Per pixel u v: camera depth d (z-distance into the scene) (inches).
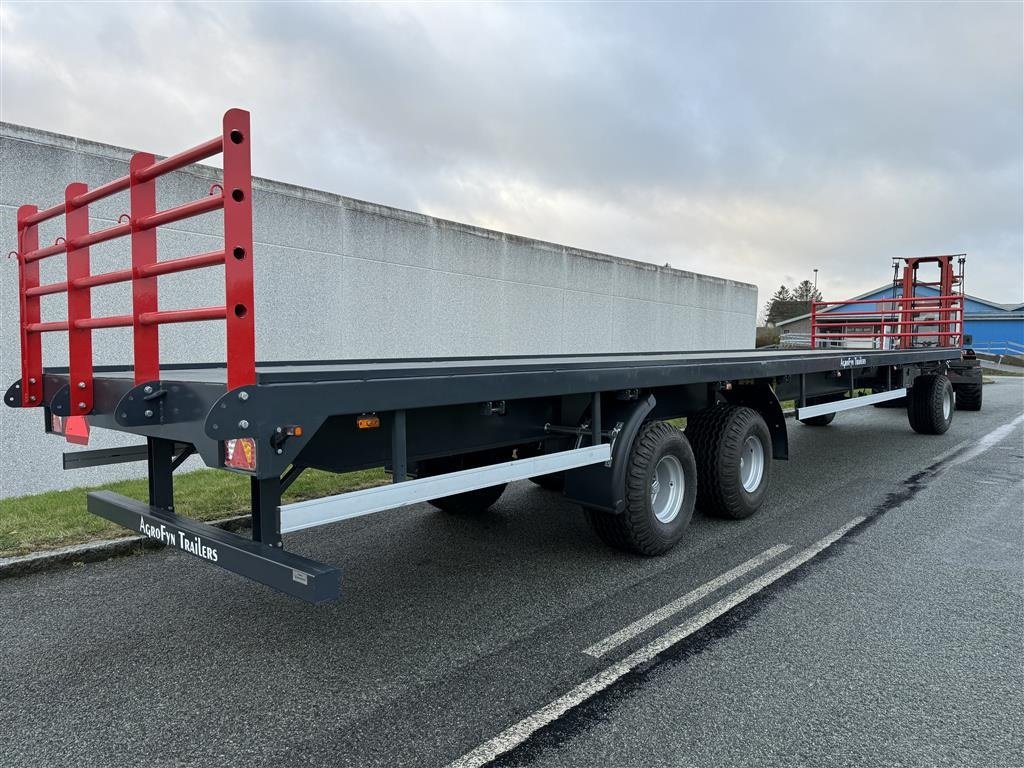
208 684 126.6
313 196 336.2
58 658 137.1
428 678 128.4
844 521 233.8
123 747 107.3
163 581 179.8
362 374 117.7
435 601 165.5
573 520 237.3
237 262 100.1
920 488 285.1
